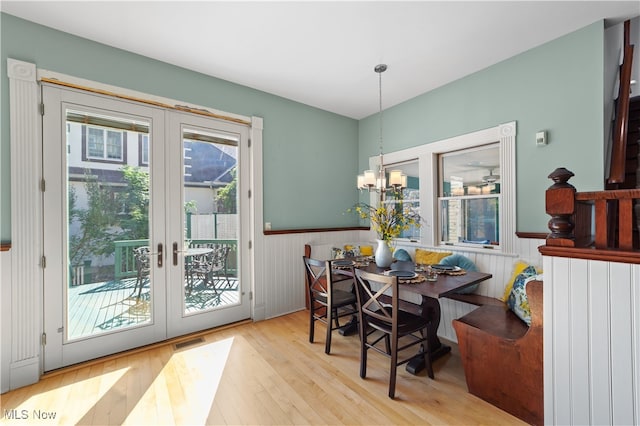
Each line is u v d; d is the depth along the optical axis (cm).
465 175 318
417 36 239
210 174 304
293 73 299
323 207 400
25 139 208
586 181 226
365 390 199
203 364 233
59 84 223
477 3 201
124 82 252
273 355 249
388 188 324
